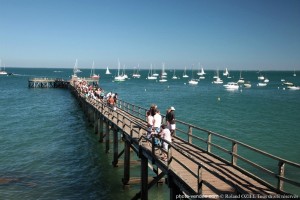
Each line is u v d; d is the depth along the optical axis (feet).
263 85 476.13
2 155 81.87
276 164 78.59
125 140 61.41
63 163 75.82
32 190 59.16
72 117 144.05
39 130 114.42
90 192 58.80
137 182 61.67
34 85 339.36
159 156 45.55
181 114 166.71
